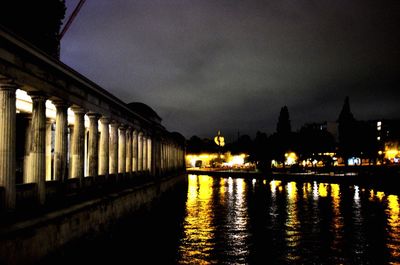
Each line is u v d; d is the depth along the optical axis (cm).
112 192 2612
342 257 2172
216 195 5781
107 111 2702
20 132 2725
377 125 15212
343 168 9875
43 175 1738
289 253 2262
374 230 2925
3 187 1455
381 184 6125
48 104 2566
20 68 1525
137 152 3706
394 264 2038
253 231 2919
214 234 2819
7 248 1293
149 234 2852
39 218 1513
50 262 1580
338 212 3866
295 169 10312
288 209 4141
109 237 2362
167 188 5009
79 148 2219
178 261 2091
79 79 2108
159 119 5159
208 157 19475
